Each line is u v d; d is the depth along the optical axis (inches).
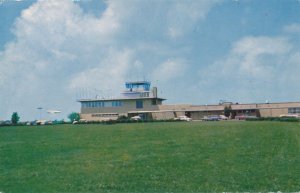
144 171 1185.4
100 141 1915.6
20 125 3609.7
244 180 1054.4
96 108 4709.6
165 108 4662.9
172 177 1107.3
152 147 1633.9
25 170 1253.7
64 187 1047.6
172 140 1845.5
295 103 4306.1
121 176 1136.8
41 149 1690.5
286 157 1328.7
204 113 4579.2
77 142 1905.8
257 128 2380.7
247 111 4453.7
